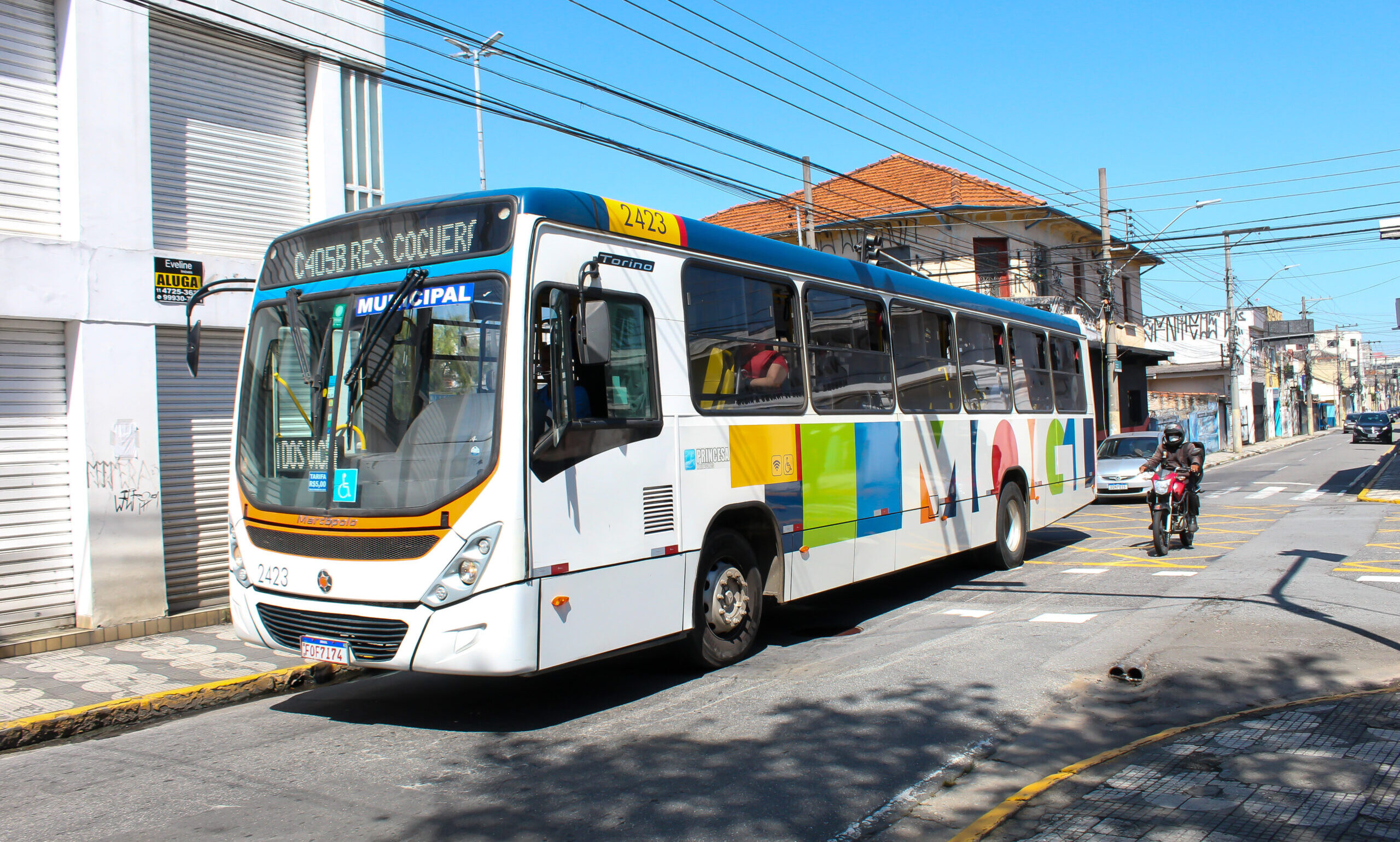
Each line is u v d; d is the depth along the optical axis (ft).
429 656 18.38
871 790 16.21
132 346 30.19
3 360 28.14
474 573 18.22
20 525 28.40
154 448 30.66
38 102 29.35
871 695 21.97
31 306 27.96
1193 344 176.04
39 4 29.45
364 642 19.17
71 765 19.26
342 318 20.51
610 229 21.40
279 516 20.39
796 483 26.63
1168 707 20.48
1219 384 172.55
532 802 15.88
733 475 24.29
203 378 32.91
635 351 21.76
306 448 20.36
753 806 15.52
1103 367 83.35
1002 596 34.22
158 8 28.55
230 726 21.75
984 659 25.02
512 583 18.25
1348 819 13.60
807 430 27.25
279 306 21.77
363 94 38.27
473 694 23.43
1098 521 60.39
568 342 19.72
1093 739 18.76
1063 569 39.83
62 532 29.27
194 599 32.50
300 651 20.13
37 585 28.71
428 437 19.07
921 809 15.43
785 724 19.94
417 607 18.49
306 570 19.84
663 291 22.74
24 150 28.99
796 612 32.78
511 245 19.21
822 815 15.19
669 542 22.13
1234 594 32.07
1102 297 93.15
